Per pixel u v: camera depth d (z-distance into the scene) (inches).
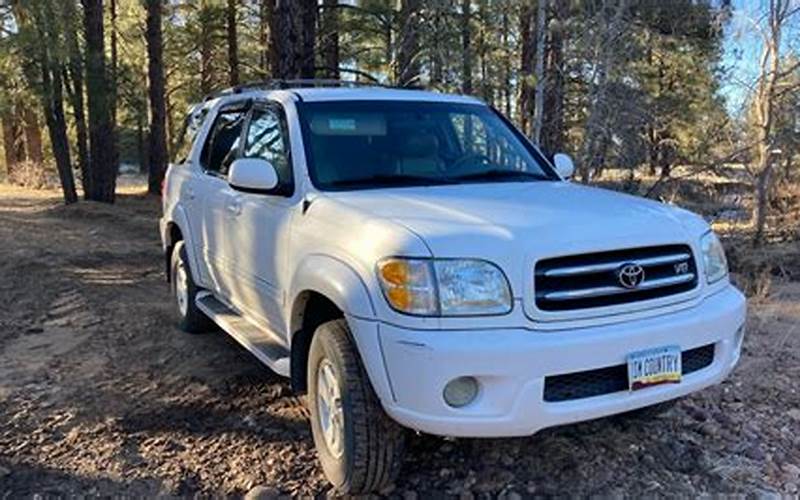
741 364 214.1
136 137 1525.6
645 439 165.0
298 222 159.3
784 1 483.8
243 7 978.7
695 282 141.9
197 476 154.9
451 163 181.2
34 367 221.9
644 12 623.2
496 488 146.3
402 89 203.9
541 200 151.7
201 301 230.1
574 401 127.3
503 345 122.0
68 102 772.0
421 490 145.8
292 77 431.5
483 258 126.1
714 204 543.8
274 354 173.6
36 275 358.0
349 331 139.4
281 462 159.2
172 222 255.8
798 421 175.8
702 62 675.4
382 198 152.6
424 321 123.8
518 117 609.0
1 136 1317.7
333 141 173.9
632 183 503.5
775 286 341.7
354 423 134.9
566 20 510.6
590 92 488.1
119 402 193.8
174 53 1072.2
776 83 488.7
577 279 128.5
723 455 158.7
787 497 143.3
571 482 148.2
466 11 577.3
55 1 660.1
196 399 194.2
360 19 652.1
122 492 149.8
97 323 268.1
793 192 536.7
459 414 122.9
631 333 129.2
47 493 149.3
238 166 167.6
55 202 796.6
